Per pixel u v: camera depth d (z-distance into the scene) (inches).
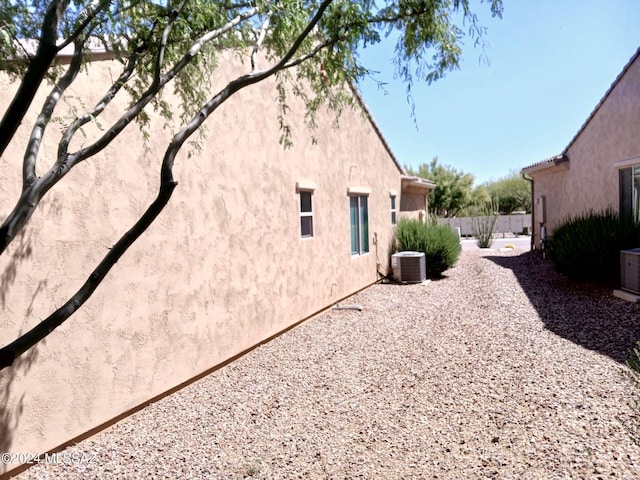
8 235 91.0
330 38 161.5
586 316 316.5
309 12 163.8
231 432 173.2
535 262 628.1
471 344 272.7
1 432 140.7
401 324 335.9
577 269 418.6
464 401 188.9
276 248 308.8
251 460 150.9
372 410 186.4
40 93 152.2
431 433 162.4
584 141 538.9
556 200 653.3
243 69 269.1
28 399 149.4
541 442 149.2
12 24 98.3
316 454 152.6
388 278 565.9
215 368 243.8
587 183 530.9
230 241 257.4
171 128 211.8
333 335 311.7
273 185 305.9
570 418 164.9
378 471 139.2
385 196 574.2
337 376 230.7
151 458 154.9
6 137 91.3
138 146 195.3
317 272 375.9
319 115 383.2
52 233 157.9
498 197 1644.9
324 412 187.5
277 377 233.3
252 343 279.0
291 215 331.0
